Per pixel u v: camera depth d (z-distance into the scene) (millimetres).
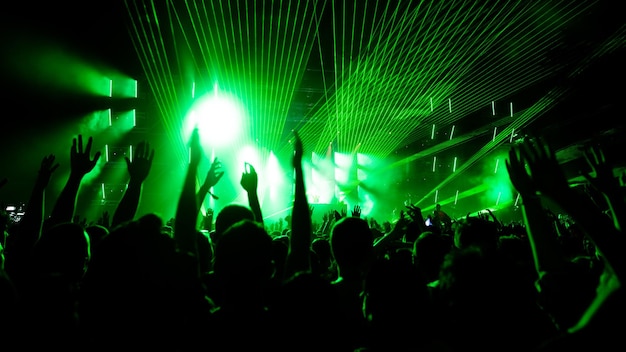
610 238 1839
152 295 2217
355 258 2895
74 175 3746
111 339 2148
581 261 3535
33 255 2715
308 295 2084
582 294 2541
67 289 2041
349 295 2885
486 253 1975
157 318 2186
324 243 4246
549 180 1973
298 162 3104
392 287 2133
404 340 2082
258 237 2246
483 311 1851
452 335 2014
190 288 2295
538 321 2090
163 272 2271
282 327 2072
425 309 2127
